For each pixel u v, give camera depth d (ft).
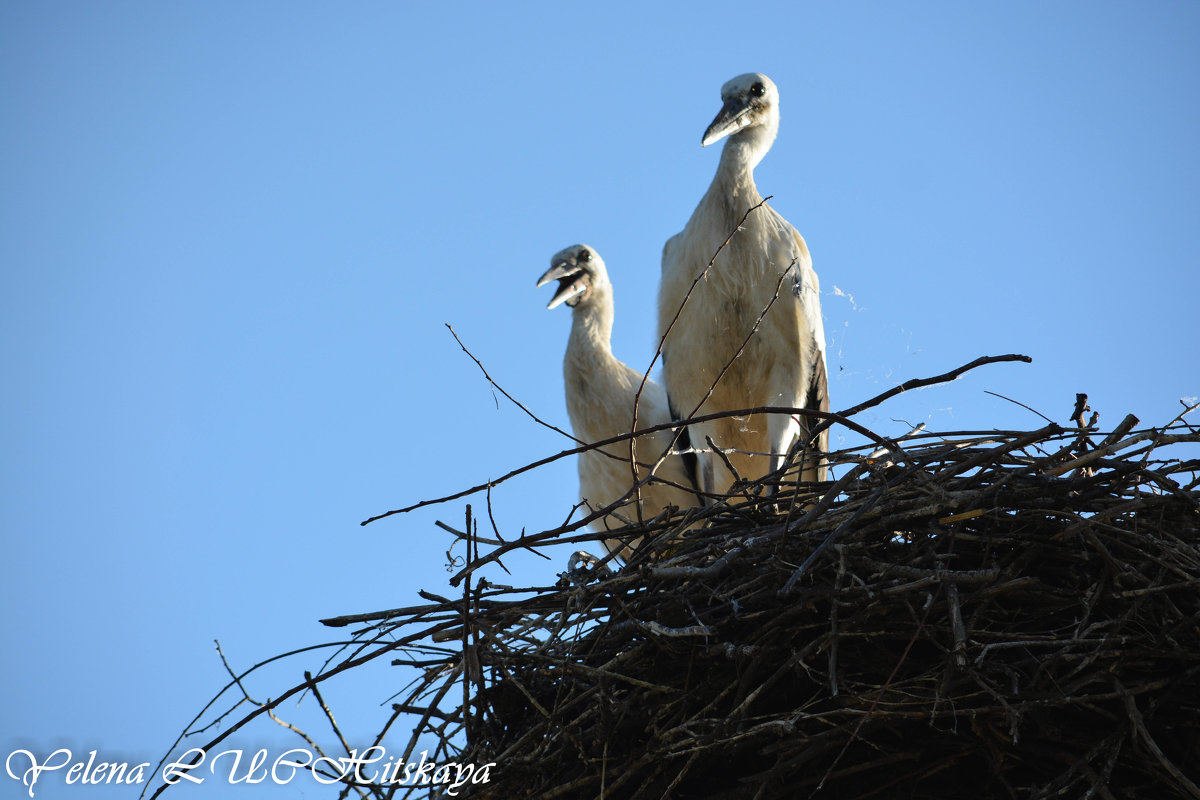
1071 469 25.80
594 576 28.71
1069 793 23.95
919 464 26.25
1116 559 24.52
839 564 25.04
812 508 27.71
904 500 25.98
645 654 26.86
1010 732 23.25
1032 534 25.59
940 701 23.03
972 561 26.04
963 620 24.40
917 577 24.52
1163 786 23.72
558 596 28.02
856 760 25.11
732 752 25.32
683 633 25.07
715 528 28.91
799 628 25.13
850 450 28.19
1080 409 29.53
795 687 25.45
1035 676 23.31
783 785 25.02
